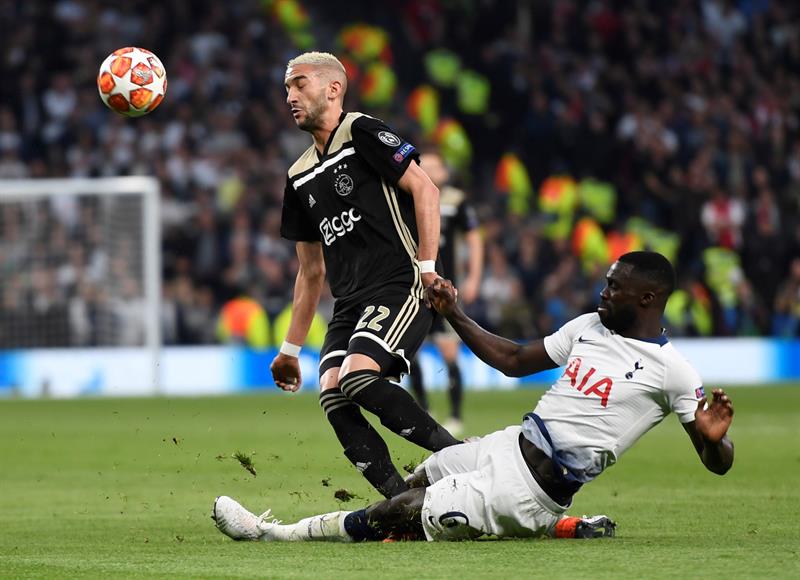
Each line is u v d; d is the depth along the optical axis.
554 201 81.25
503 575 15.93
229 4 88.31
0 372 70.19
